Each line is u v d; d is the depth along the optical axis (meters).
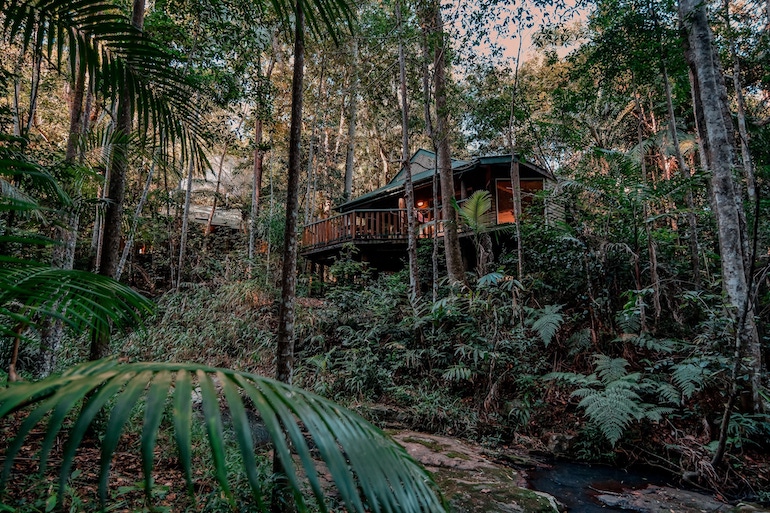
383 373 6.14
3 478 0.43
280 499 2.43
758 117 10.57
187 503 2.59
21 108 9.41
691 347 5.09
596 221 7.05
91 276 1.30
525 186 11.98
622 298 6.64
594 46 7.96
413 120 10.55
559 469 4.30
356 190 25.19
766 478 3.76
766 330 5.43
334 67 13.70
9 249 4.19
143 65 2.10
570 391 5.46
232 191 18.84
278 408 0.61
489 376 5.70
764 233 7.60
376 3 8.65
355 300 8.02
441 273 10.26
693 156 13.48
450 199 7.93
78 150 4.26
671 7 6.70
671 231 7.73
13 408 0.56
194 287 10.18
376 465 0.67
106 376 0.60
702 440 4.35
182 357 7.70
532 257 8.03
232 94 7.06
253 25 6.71
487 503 3.23
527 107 7.85
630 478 4.08
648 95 9.62
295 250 2.81
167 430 3.76
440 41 7.80
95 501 2.43
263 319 8.46
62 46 2.00
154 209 11.43
